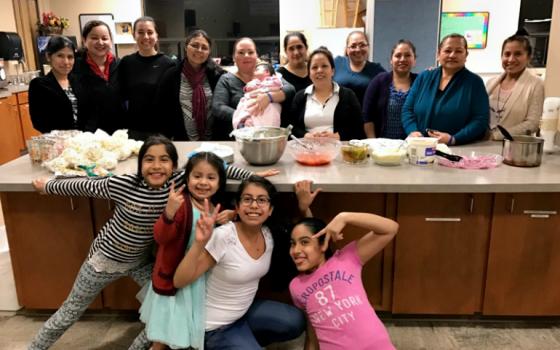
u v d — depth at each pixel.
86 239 2.27
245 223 1.81
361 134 2.81
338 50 5.08
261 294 2.34
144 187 1.86
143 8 6.79
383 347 1.68
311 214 2.11
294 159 2.43
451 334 2.27
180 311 1.79
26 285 2.35
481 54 5.41
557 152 2.53
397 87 3.19
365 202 2.19
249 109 2.66
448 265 2.22
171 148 1.86
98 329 2.35
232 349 1.81
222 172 1.86
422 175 2.13
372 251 1.87
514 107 2.82
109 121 3.23
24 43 6.57
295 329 1.96
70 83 3.09
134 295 2.37
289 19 6.05
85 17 6.79
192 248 1.70
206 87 3.19
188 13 6.73
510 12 5.25
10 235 2.29
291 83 3.26
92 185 1.90
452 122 2.69
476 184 2.00
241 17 6.64
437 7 4.29
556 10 2.91
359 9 5.39
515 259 2.19
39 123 3.04
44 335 2.01
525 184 2.00
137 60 3.33
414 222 2.17
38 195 2.22
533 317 2.34
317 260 1.83
